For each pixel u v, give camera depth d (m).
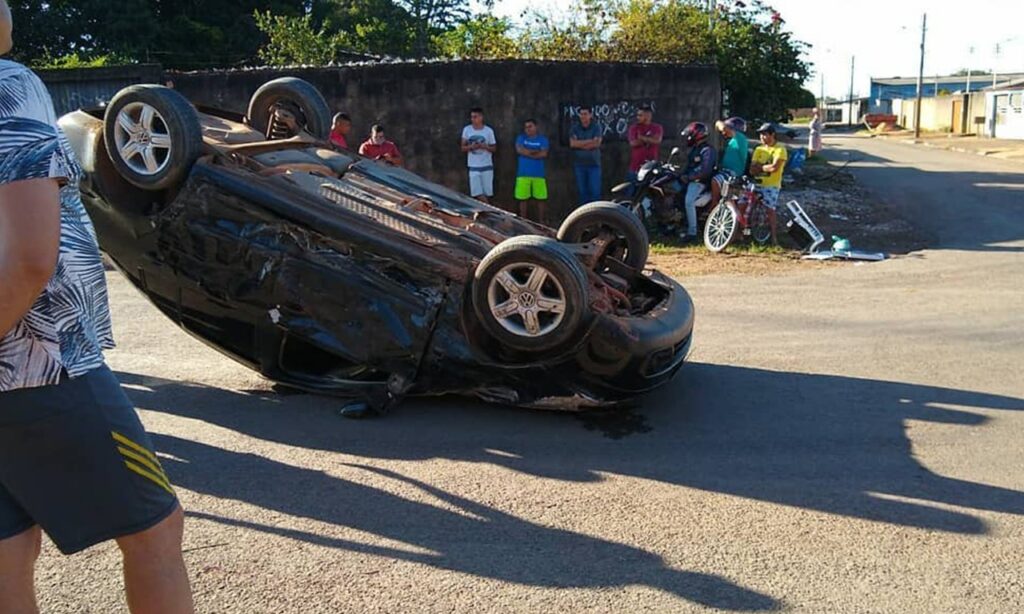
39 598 3.55
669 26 21.06
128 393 6.27
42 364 2.24
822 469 4.98
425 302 5.58
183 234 5.78
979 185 21.44
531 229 6.84
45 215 2.12
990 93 49.72
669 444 5.36
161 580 2.46
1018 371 6.80
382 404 5.77
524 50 20.31
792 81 23.14
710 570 3.84
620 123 15.24
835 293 9.74
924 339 7.73
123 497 2.37
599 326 5.35
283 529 4.21
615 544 4.07
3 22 2.26
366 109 14.34
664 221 13.50
